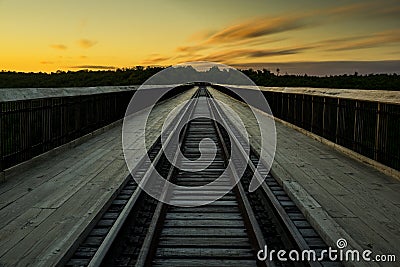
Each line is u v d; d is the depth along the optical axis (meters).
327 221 5.10
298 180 7.25
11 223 5.03
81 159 9.06
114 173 7.75
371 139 8.66
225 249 4.80
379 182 7.08
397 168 7.46
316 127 12.39
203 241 5.04
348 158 9.30
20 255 4.12
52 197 6.14
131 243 4.96
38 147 8.71
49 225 4.96
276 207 5.76
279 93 17.94
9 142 7.70
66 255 4.20
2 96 6.94
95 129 13.28
